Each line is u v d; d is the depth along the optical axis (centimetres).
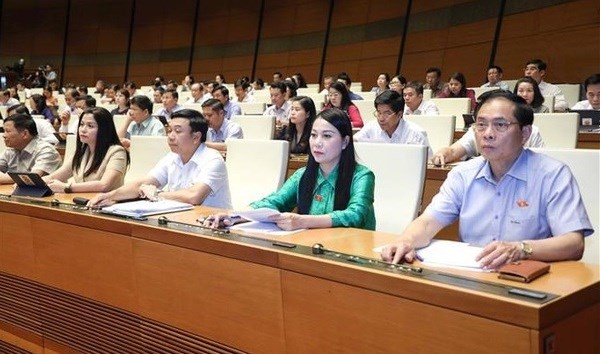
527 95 484
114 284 205
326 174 235
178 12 1369
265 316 163
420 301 131
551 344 118
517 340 117
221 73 1302
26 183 273
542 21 838
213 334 176
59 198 259
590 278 137
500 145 180
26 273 237
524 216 184
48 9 1539
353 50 1098
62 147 561
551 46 827
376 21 1065
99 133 327
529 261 146
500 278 136
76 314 219
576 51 798
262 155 330
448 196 195
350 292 143
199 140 307
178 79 1368
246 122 545
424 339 131
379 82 839
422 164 269
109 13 1462
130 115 559
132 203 238
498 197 188
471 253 160
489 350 121
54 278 226
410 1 1016
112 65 1459
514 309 117
